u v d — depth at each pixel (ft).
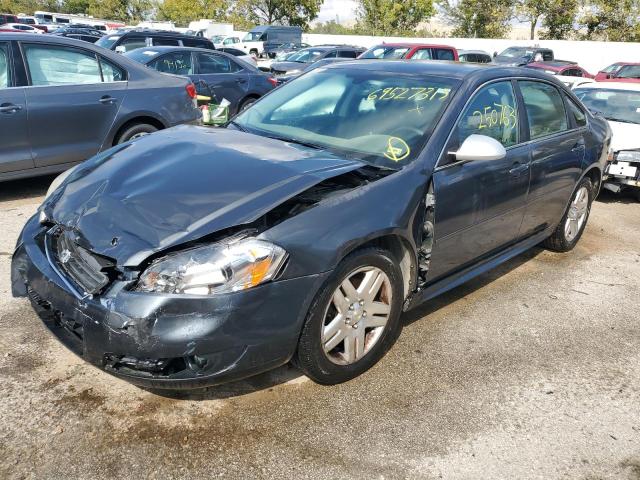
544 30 125.90
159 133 11.89
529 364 10.93
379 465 8.06
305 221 8.54
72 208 9.23
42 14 133.80
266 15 171.22
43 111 18.42
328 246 8.55
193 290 7.64
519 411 9.48
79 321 8.01
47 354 10.09
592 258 16.98
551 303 13.69
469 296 13.82
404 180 10.05
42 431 8.23
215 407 8.99
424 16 146.82
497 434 8.88
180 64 31.71
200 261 7.75
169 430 8.42
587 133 16.11
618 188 22.84
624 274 15.84
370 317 9.78
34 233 9.79
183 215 8.33
